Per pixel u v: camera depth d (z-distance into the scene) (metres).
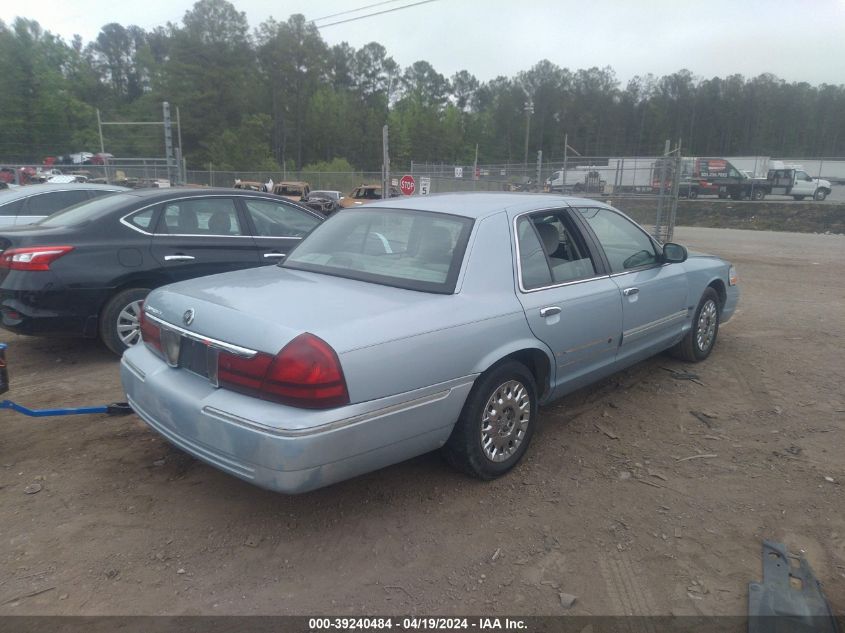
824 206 31.92
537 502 3.71
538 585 3.01
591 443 4.48
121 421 4.70
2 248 5.68
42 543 3.25
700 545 3.33
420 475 3.98
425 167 27.05
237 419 3.02
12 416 4.78
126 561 3.12
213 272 6.34
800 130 90.94
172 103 76.25
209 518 3.49
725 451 4.38
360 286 3.74
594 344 4.50
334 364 2.98
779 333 7.57
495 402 3.82
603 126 96.69
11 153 71.81
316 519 3.50
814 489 3.89
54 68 86.62
